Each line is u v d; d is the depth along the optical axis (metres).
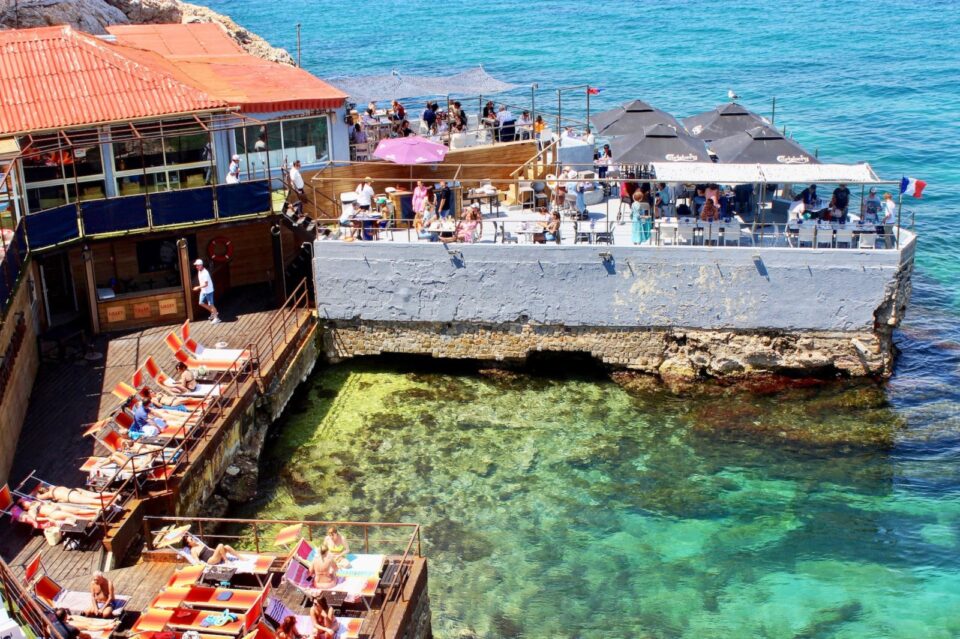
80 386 32.72
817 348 36.16
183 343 32.84
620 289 36.00
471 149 44.06
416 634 23.59
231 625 21.91
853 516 30.44
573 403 35.94
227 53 46.72
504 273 36.19
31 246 33.81
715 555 28.83
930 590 27.50
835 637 25.89
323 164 41.47
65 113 36.22
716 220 36.22
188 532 25.78
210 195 36.28
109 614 21.97
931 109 76.94
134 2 61.31
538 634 25.95
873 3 131.75
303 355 36.31
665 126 39.16
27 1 53.69
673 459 33.03
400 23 130.50
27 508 25.75
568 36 115.94
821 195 55.88
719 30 116.44
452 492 31.25
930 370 38.41
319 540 29.00
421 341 37.66
